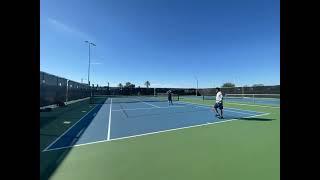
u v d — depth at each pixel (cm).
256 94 4209
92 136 871
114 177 456
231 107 2311
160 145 721
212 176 456
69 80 2539
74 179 449
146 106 2553
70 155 615
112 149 675
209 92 6038
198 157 589
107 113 1764
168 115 1627
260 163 536
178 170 491
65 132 959
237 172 477
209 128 1048
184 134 905
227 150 655
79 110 1989
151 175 464
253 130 986
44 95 1750
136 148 686
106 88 5962
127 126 1123
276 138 816
